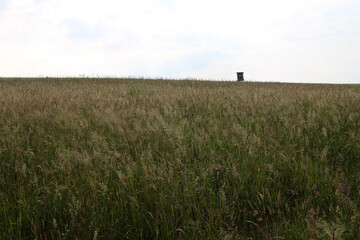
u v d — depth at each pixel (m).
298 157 3.60
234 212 2.49
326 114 5.54
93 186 2.45
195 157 3.46
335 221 2.31
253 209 2.55
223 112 5.81
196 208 2.37
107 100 7.16
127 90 10.55
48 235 2.19
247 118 5.16
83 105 6.38
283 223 2.45
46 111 5.48
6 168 3.20
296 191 2.90
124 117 5.12
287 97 7.73
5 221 2.23
